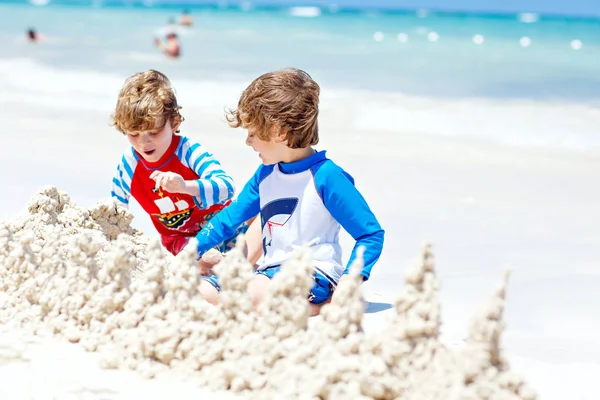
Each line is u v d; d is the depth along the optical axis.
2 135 9.41
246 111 4.07
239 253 3.10
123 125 4.54
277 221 4.16
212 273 4.41
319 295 3.99
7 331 3.44
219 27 34.62
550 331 4.12
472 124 10.85
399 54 21.67
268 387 2.85
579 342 3.94
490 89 14.27
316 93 4.17
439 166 8.33
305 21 42.16
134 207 6.69
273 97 3.97
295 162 4.14
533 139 9.90
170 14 47.06
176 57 19.92
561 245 5.71
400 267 5.18
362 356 2.79
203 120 10.75
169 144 4.79
